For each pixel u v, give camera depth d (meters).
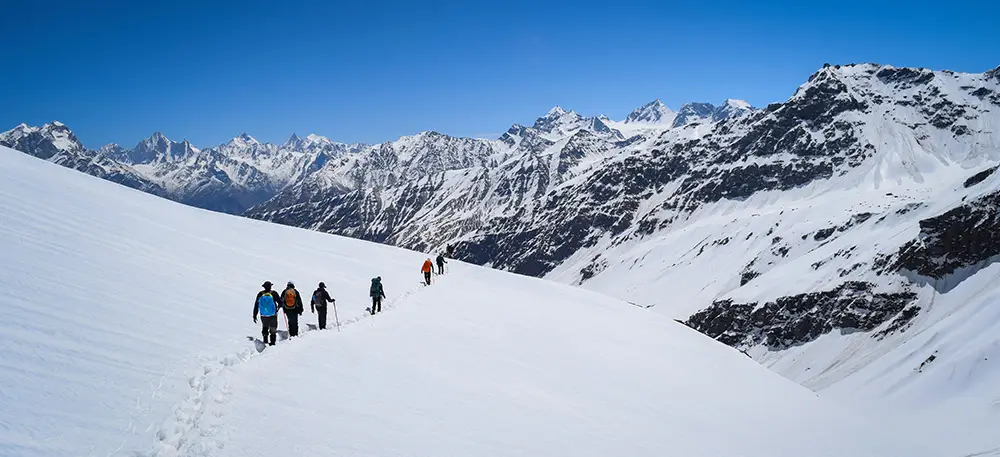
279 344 17.66
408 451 12.80
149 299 17.41
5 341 10.84
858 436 28.56
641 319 40.62
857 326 182.75
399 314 26.17
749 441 21.70
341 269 34.53
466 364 20.53
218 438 10.77
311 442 11.73
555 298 41.75
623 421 19.48
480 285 40.66
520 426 16.38
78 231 21.70
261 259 30.28
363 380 16.27
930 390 123.75
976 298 159.25
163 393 11.79
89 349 12.23
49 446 8.43
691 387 26.73
